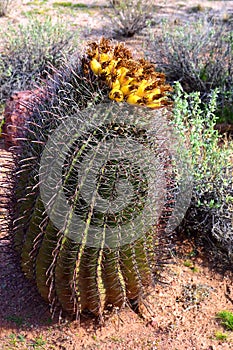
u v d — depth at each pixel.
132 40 6.70
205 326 2.70
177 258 3.22
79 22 7.21
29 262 2.49
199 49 5.38
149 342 2.58
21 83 5.13
